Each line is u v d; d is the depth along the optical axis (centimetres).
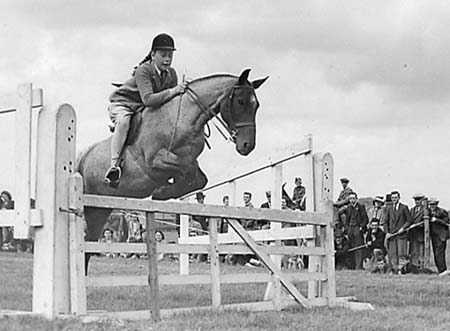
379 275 1684
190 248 819
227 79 1064
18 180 741
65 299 734
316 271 948
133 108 1089
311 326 723
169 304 945
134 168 1086
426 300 1016
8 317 714
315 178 970
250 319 744
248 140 1055
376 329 716
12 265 1645
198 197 1430
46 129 739
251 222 1800
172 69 1097
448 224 1845
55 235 730
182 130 1052
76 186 736
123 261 2131
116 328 678
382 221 1881
